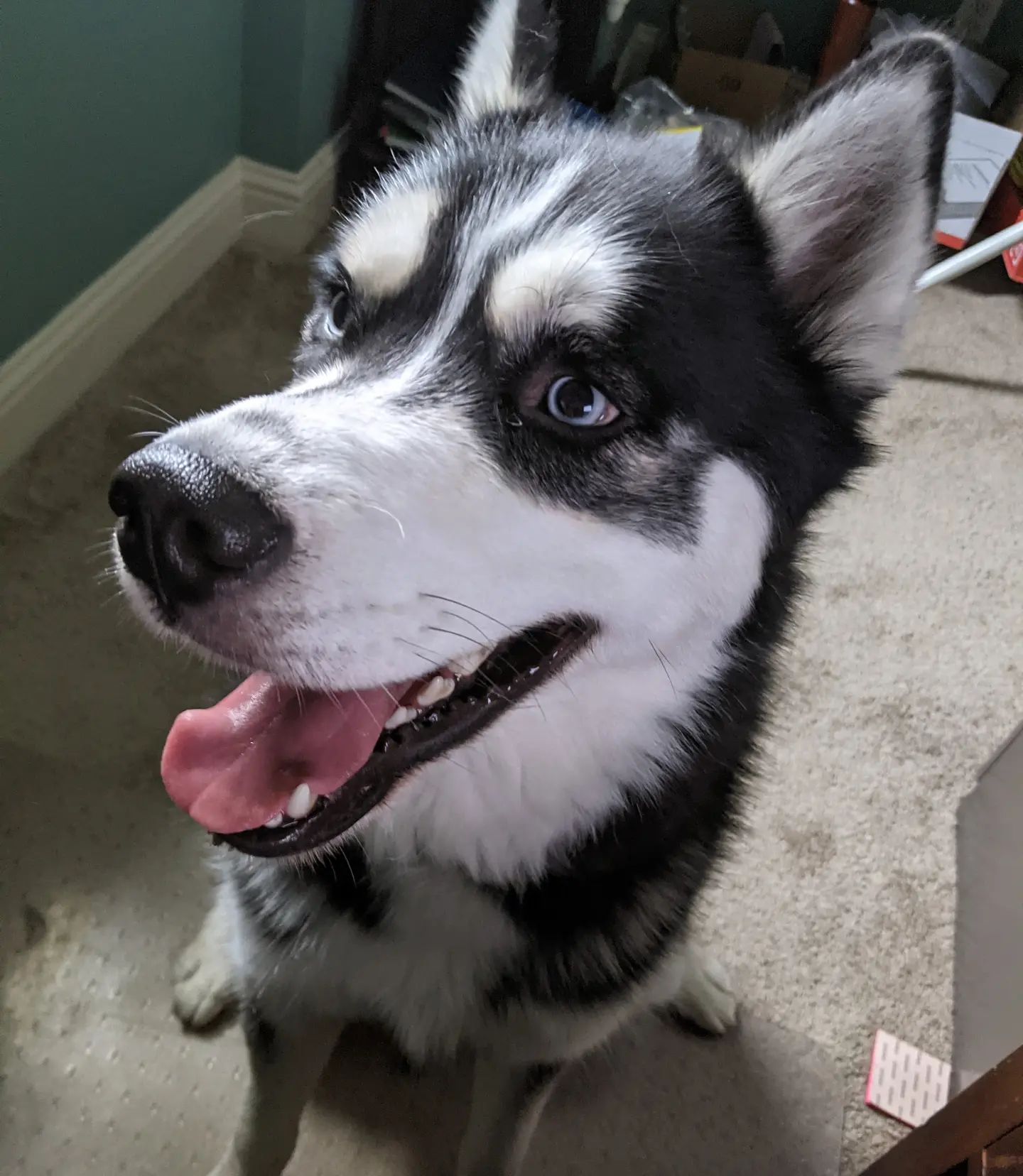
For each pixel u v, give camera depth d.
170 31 2.25
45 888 1.60
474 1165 1.34
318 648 0.81
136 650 1.93
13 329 2.05
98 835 1.67
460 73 1.29
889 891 1.88
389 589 0.83
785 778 2.01
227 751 0.96
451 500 0.88
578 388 0.93
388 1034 1.52
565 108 1.27
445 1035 1.30
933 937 1.83
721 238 1.03
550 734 1.06
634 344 0.92
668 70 3.58
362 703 0.96
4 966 1.51
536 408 0.95
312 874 1.17
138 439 2.28
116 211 2.28
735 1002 1.66
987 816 1.90
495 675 1.01
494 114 1.22
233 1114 1.45
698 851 1.26
